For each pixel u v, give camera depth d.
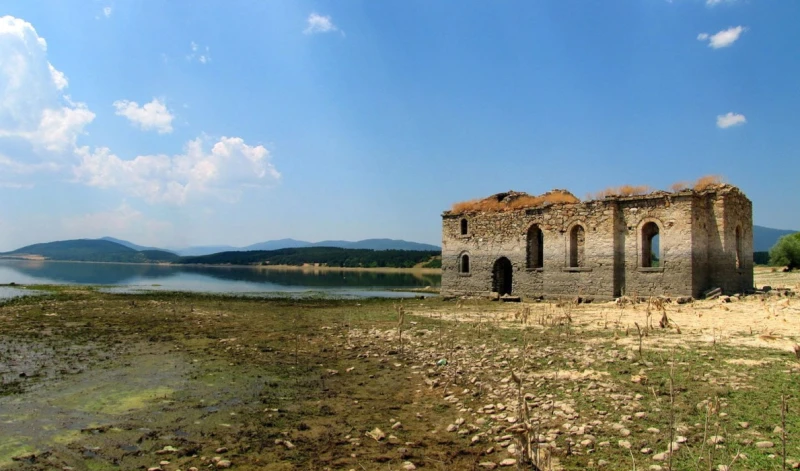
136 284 78.56
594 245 39.56
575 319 26.78
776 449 8.56
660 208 36.59
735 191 38.06
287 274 132.38
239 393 13.80
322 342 22.00
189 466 9.00
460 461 8.98
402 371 16.14
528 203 45.50
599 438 9.59
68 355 19.31
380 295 58.47
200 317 32.25
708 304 31.56
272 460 9.21
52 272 127.38
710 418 10.17
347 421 11.37
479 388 13.62
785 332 20.08
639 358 15.84
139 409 12.41
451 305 40.12
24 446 10.03
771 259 74.75
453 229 50.28
